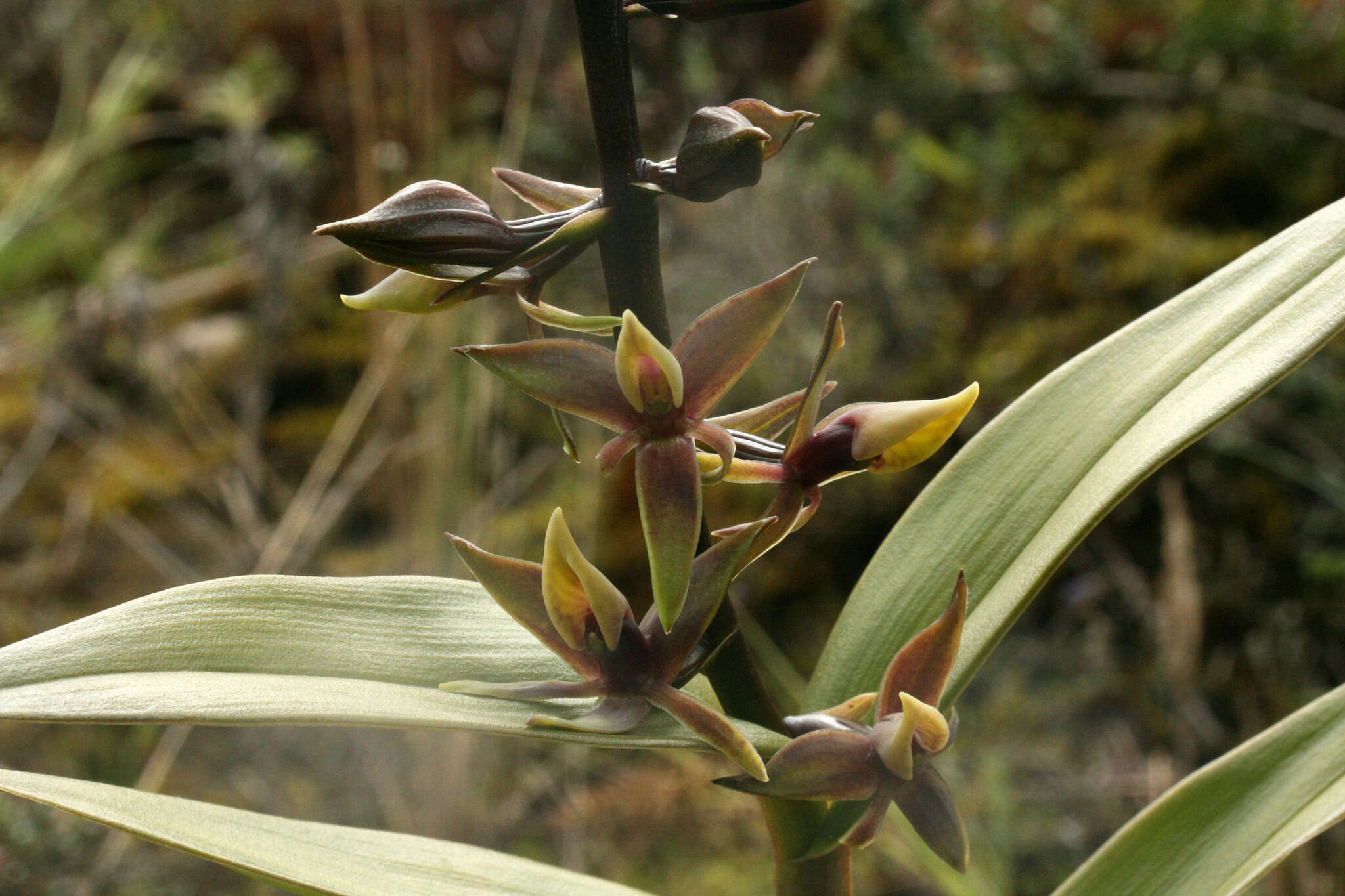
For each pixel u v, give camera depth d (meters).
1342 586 0.69
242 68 1.08
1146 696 0.69
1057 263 0.89
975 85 1.05
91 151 1.12
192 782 0.65
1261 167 0.94
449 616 0.32
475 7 1.06
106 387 0.97
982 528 0.34
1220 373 0.33
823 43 1.07
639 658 0.31
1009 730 0.68
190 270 1.09
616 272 0.31
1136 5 1.09
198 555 0.81
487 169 0.80
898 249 0.90
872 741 0.31
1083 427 0.34
